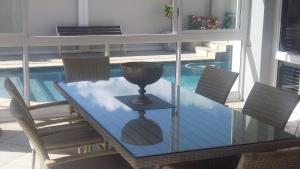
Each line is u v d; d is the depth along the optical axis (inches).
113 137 91.0
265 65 224.4
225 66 229.1
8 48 191.0
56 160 94.2
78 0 336.8
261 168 69.5
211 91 140.1
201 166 103.9
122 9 334.3
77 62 159.9
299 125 193.5
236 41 229.8
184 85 222.8
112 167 101.9
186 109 114.3
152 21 319.6
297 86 208.5
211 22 221.6
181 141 89.1
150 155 81.3
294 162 70.8
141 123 101.0
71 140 119.1
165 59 225.5
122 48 243.9
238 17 226.8
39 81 228.2
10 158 148.3
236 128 98.9
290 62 210.1
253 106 118.7
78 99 122.0
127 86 140.1
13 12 186.7
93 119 103.7
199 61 223.1
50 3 331.0
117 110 111.6
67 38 196.1
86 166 102.0
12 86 118.0
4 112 192.5
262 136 93.4
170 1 290.0
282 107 108.3
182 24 215.8
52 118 142.1
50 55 239.0
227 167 104.3
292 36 210.5
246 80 231.9
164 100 123.0
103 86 139.7
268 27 220.7
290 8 210.2
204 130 96.7
